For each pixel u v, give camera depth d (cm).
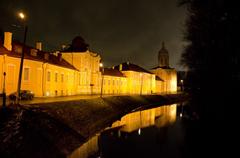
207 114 1478
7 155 1361
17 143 1530
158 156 2181
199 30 1441
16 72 3228
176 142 2800
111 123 3916
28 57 3516
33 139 1717
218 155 1332
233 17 1245
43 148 1712
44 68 3884
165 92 12400
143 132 3384
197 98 1543
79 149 2236
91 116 3416
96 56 6191
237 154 1229
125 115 4931
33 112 2122
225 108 1326
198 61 1468
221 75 1330
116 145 2577
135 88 9188
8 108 1961
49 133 1983
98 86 6431
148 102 7800
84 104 3578
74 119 2769
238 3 1218
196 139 1673
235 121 1274
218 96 1364
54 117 2377
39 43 4941
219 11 1309
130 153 2308
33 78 3606
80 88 5481
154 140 2898
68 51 5656
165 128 3741
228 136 1296
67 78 4916
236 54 1256
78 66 5481
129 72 8888
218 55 1329
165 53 13262
